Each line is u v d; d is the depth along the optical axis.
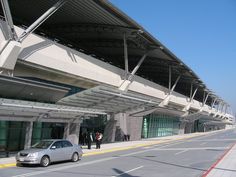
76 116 34.59
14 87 26.89
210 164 24.14
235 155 30.34
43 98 31.67
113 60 55.00
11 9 33.03
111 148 38.53
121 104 41.50
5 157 25.98
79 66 33.12
